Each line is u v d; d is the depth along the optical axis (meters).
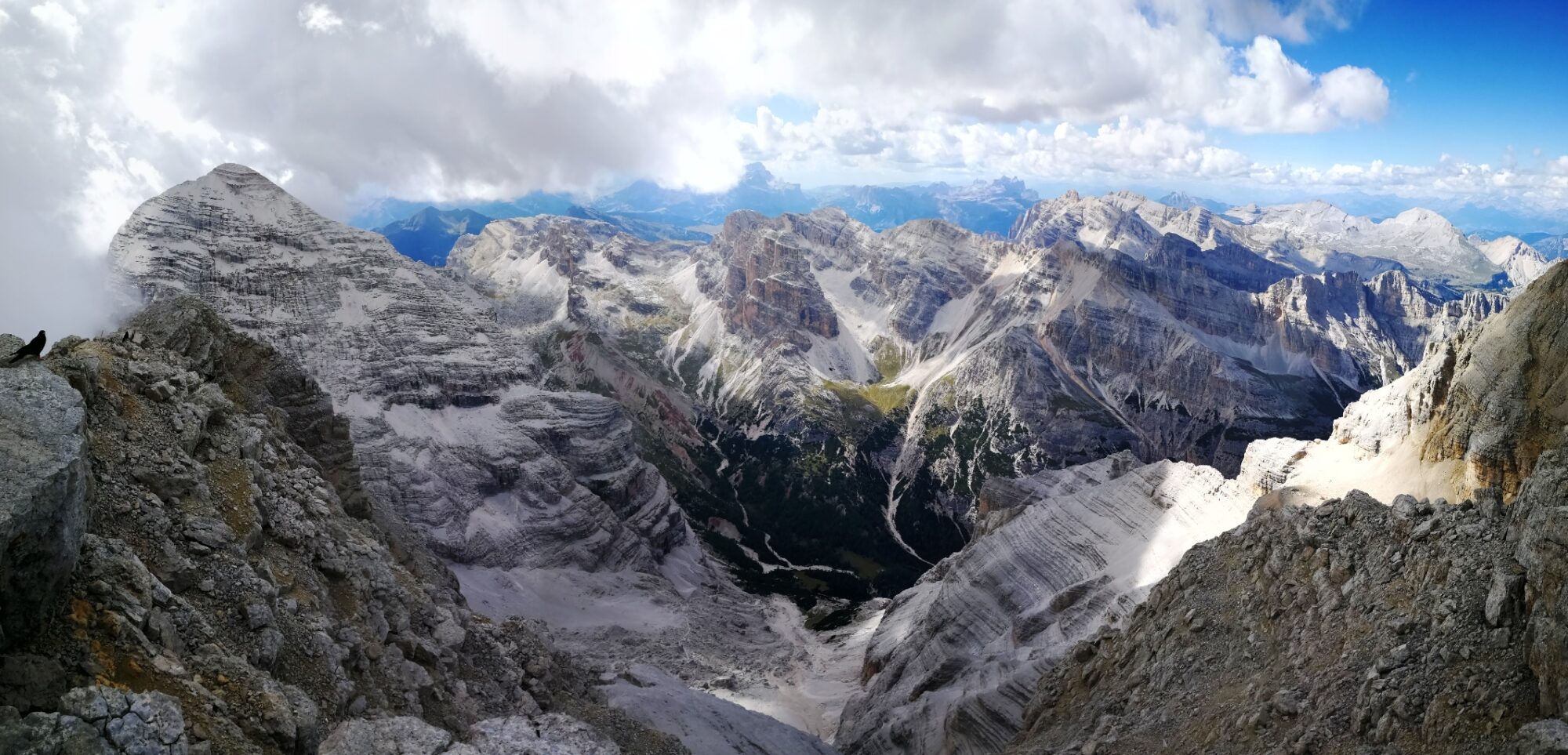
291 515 46.03
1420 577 46.97
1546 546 37.84
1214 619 61.53
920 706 100.94
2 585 25.17
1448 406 110.75
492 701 51.91
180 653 30.53
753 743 78.25
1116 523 133.25
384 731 34.03
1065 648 96.56
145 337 56.22
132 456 38.00
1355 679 44.03
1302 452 135.38
